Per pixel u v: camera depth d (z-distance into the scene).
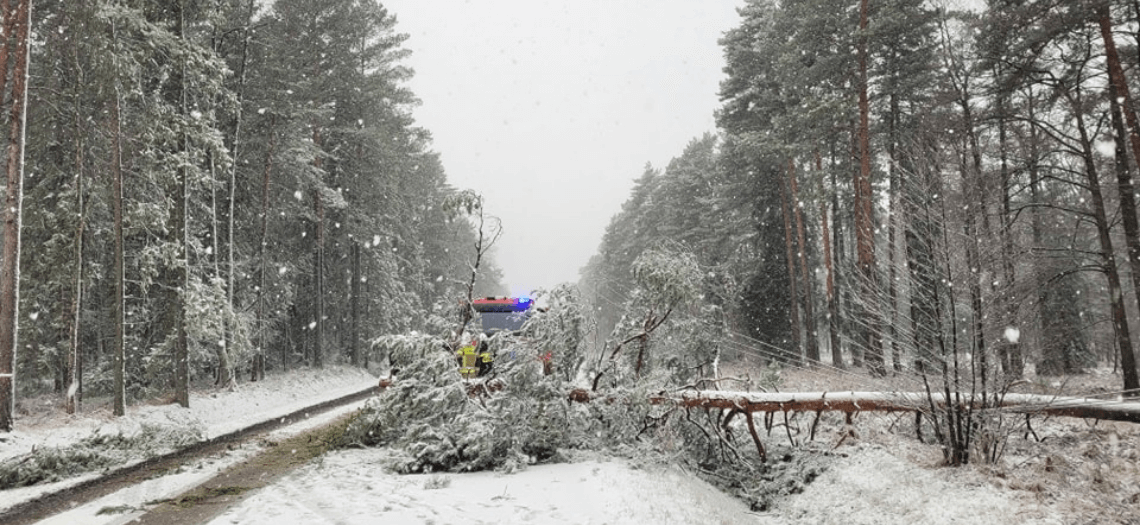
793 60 21.30
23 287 16.78
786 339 29.75
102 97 14.16
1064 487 7.41
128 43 14.55
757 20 27.17
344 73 27.95
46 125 15.74
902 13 18.23
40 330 16.88
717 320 12.80
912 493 7.81
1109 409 8.67
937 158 8.91
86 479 8.94
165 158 15.54
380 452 10.38
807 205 28.78
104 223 17.44
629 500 7.06
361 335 33.09
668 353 11.98
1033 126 16.73
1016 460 8.56
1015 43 16.03
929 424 10.55
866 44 18.91
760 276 30.22
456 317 11.07
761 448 10.45
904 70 19.52
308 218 27.61
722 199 34.03
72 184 15.57
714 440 10.88
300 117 23.44
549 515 6.42
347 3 27.56
